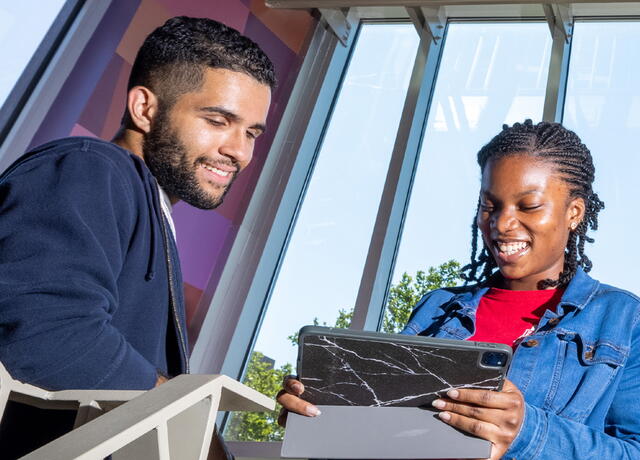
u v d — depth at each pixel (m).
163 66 1.57
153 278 1.31
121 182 1.26
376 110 3.83
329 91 3.98
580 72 3.42
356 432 1.07
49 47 3.31
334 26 3.99
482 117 3.54
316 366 1.04
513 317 1.50
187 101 1.55
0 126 3.11
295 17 4.12
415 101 3.63
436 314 1.63
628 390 1.29
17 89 3.19
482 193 1.59
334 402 1.07
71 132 3.15
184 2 3.60
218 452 0.93
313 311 3.37
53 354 0.98
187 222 3.44
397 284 3.23
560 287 1.52
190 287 3.40
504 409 1.08
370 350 1.01
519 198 1.52
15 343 0.97
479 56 3.73
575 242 1.56
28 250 1.07
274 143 3.82
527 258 1.51
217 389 0.78
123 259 1.26
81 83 3.24
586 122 3.26
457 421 1.07
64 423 0.90
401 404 1.08
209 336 3.37
